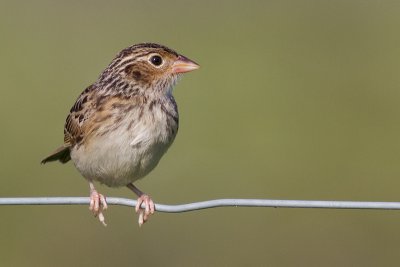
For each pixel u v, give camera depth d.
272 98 20.50
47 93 20.09
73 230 16.02
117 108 11.01
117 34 22.52
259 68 21.75
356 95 20.78
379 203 9.48
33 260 15.63
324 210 16.23
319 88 20.94
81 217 16.36
